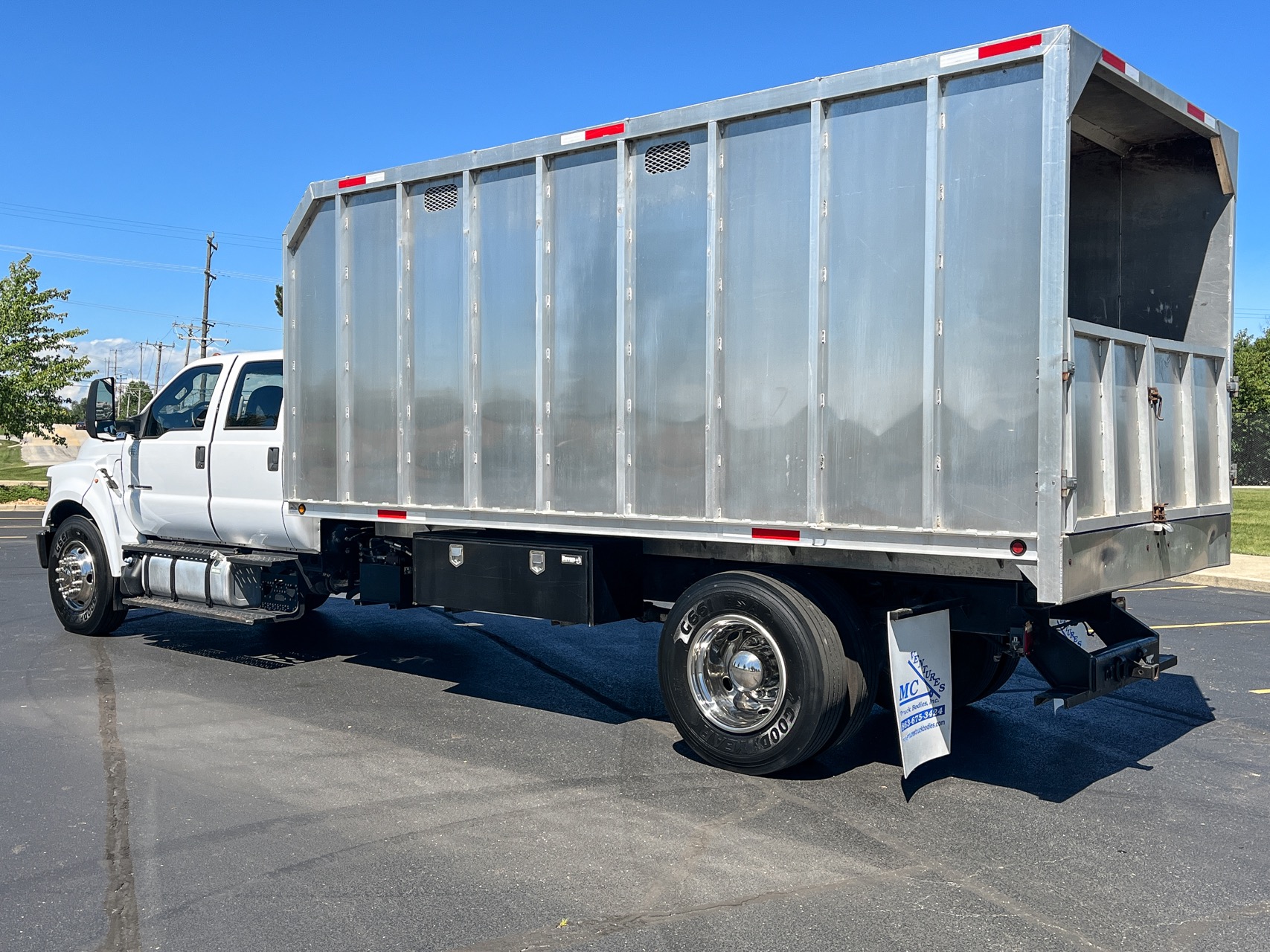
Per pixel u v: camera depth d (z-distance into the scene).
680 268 5.62
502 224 6.36
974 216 4.73
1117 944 3.66
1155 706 7.12
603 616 6.09
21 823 4.80
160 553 8.75
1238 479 33.16
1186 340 6.26
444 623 10.17
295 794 5.20
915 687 5.17
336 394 7.31
